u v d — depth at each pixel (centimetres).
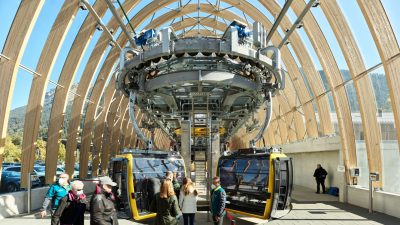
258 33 1398
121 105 3819
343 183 1853
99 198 637
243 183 1426
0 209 1345
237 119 2152
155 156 1436
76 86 2433
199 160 2384
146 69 1420
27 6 1388
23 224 1238
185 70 1366
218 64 1362
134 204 1259
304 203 1794
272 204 1238
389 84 1409
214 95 1712
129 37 2136
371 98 1711
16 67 1404
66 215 652
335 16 1733
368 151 1698
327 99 2445
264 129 1529
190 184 988
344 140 1909
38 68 1733
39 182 2405
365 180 1869
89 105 2722
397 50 1409
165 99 1666
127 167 1277
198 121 2320
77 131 2389
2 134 1405
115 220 649
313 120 2770
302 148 2708
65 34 1753
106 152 3428
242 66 1398
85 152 2716
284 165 1304
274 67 1413
